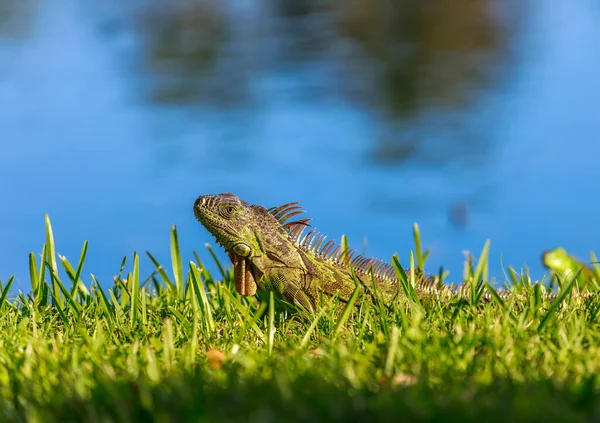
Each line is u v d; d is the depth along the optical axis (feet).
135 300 34.76
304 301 37.01
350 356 26.68
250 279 38.04
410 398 21.22
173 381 23.93
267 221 38.14
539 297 33.47
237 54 176.24
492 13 220.64
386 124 120.06
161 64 168.25
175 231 39.78
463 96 135.85
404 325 30.48
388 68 161.17
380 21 214.48
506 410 20.16
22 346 29.66
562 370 24.72
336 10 234.17
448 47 180.24
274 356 28.43
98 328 30.35
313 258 37.96
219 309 37.22
